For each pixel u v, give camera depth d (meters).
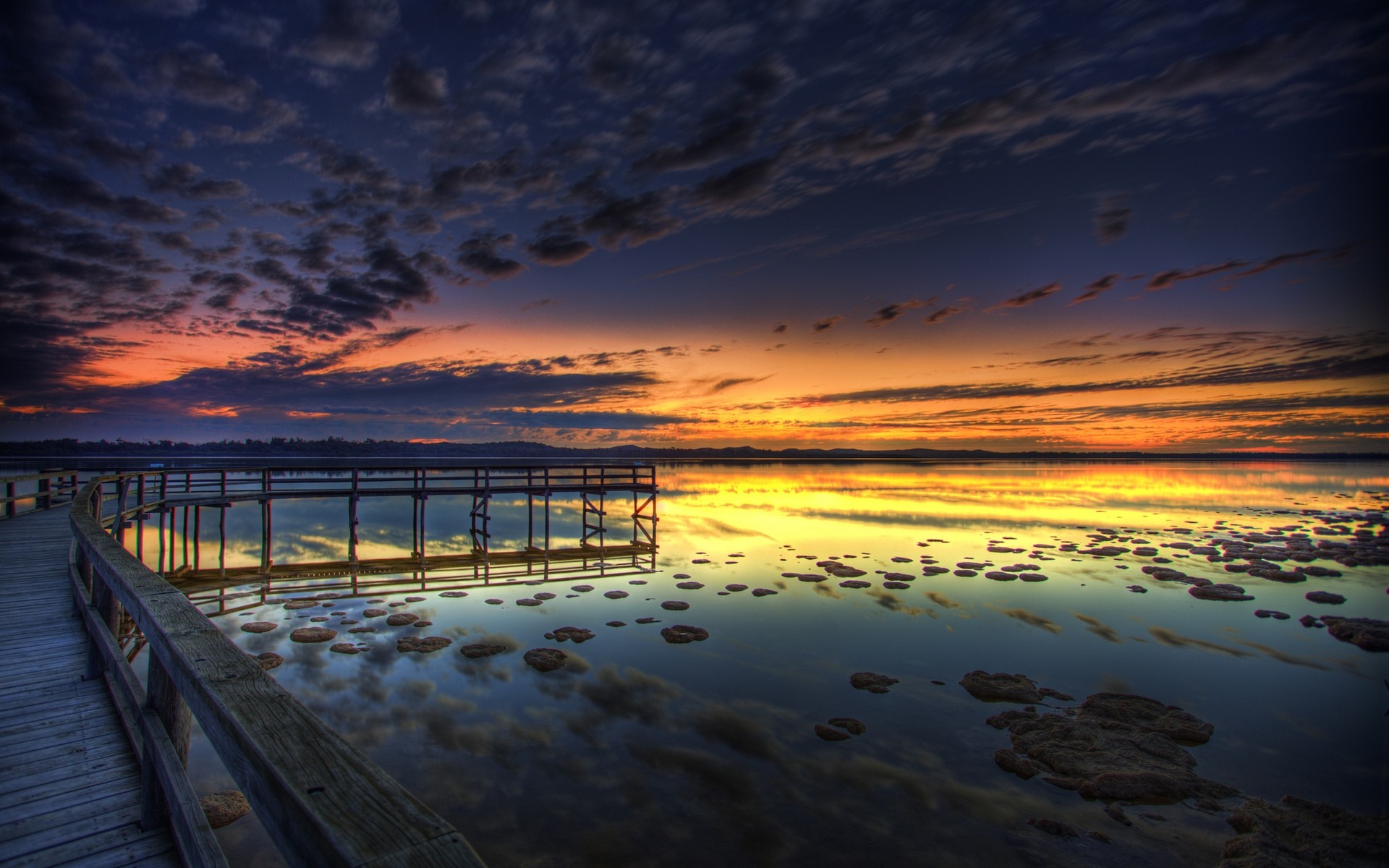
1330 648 12.87
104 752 3.89
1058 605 16.08
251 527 32.56
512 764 8.15
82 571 6.75
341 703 9.82
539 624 14.33
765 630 13.99
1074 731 9.00
